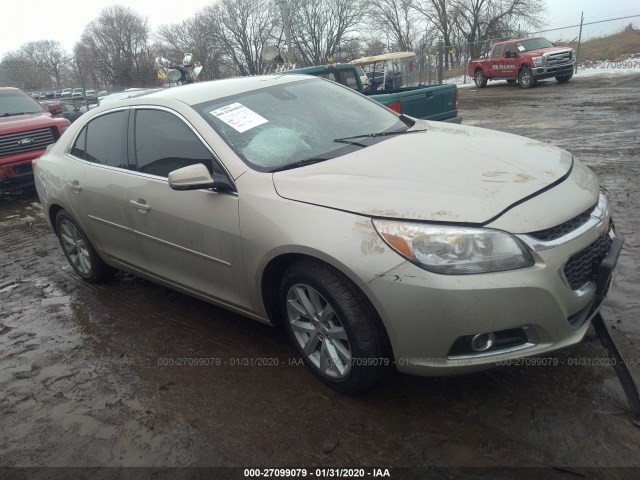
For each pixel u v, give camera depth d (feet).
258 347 11.24
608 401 8.43
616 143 28.02
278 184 9.39
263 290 9.88
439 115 26.17
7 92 33.12
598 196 9.16
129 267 13.57
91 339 12.48
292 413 9.05
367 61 68.39
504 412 8.47
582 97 50.29
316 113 11.87
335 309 8.62
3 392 10.67
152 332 12.46
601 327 9.32
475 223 7.63
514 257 7.57
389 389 9.35
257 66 205.87
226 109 11.21
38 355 11.99
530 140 11.09
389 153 9.95
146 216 11.72
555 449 7.65
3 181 29.09
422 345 7.87
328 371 9.37
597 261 8.68
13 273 17.52
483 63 76.64
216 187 9.95
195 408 9.49
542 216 7.88
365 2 171.94
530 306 7.60
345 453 8.05
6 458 8.79
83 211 13.94
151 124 11.91
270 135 10.75
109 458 8.53
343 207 8.42
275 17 191.11
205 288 11.30
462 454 7.77
